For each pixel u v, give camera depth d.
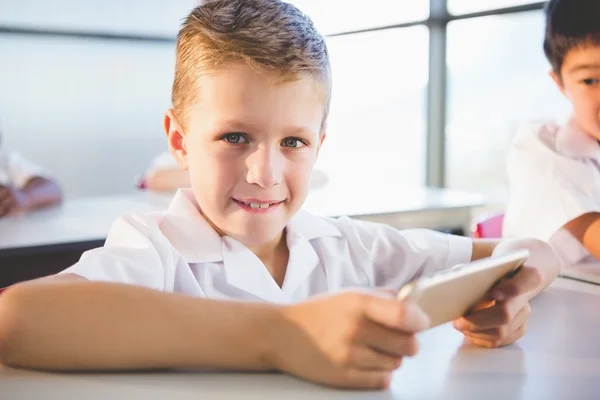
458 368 0.66
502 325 0.72
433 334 0.78
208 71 0.80
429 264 1.08
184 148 0.90
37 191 2.41
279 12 0.84
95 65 3.56
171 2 3.70
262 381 0.61
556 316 0.86
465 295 0.67
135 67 3.67
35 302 0.63
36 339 0.62
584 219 1.32
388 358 0.59
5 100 3.38
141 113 3.74
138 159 3.79
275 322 0.64
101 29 3.55
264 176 0.80
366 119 3.34
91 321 0.62
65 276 0.71
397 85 3.32
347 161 3.40
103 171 3.70
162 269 0.83
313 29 0.87
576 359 0.70
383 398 0.58
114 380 0.61
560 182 1.38
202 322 0.63
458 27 3.04
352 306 0.59
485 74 2.83
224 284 0.90
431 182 3.37
